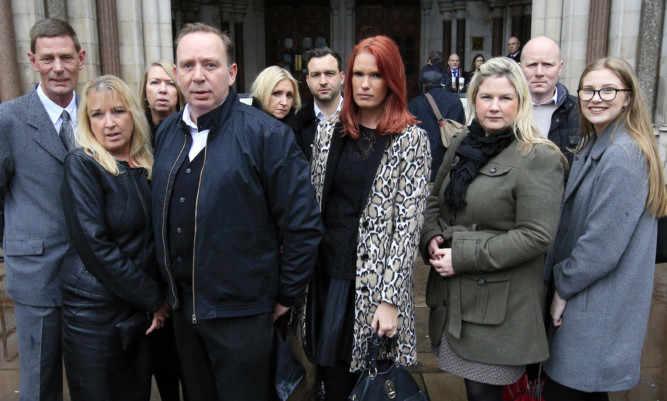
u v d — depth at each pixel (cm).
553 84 290
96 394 205
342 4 1379
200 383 204
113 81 204
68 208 194
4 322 371
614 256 187
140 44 703
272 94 326
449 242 211
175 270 192
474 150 204
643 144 189
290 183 190
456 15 1299
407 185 198
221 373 195
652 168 187
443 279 214
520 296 199
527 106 199
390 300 195
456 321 203
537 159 193
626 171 186
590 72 200
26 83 645
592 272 190
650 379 293
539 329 200
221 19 1338
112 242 199
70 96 234
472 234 201
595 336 195
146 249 206
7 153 219
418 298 411
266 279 196
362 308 203
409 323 208
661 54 654
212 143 187
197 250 185
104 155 200
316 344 217
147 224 206
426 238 217
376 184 200
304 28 1417
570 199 213
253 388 198
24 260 223
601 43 659
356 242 206
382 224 200
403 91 201
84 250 193
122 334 202
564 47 679
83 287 202
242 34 1374
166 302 209
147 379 217
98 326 203
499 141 202
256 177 188
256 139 187
